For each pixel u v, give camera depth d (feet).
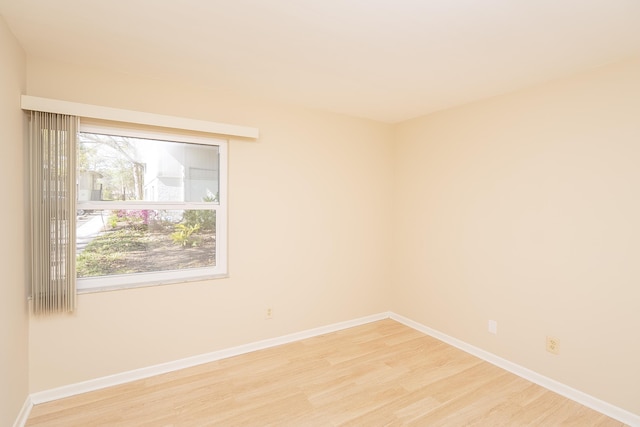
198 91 8.69
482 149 9.42
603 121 6.96
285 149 10.11
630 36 5.85
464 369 8.73
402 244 12.23
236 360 9.08
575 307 7.43
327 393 7.52
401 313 12.27
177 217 8.73
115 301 7.78
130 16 5.44
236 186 9.34
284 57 6.97
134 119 7.60
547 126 7.93
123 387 7.67
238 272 9.43
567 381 7.55
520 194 8.47
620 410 6.72
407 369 8.68
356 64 7.28
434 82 8.26
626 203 6.64
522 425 6.52
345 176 11.37
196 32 5.97
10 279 5.84
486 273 9.30
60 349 7.22
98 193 7.80
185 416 6.66
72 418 6.54
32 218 6.72
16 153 6.16
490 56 6.79
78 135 7.16
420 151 11.48
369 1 4.96
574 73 7.43
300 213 10.46
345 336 10.86
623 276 6.70
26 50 6.65
